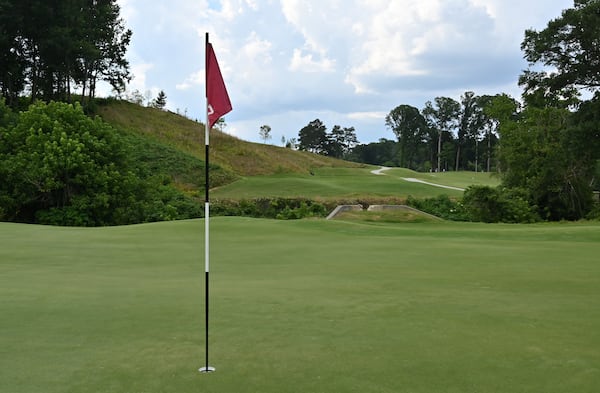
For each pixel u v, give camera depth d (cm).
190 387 455
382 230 2167
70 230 1984
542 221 4147
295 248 1552
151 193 3997
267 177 6262
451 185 6594
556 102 3884
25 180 3184
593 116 3481
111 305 779
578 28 3278
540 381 466
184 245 1602
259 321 684
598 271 1105
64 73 5750
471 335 615
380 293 870
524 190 4431
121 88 6894
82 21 5562
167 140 6500
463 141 13588
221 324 668
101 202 3284
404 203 4134
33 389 451
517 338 602
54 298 827
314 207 3941
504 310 744
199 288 920
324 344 581
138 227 2066
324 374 486
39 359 531
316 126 15612
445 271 1115
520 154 4619
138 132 6359
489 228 2445
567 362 517
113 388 453
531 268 1152
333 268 1168
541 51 3422
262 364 515
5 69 5256
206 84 582
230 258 1344
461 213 3950
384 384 460
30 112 3453
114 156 3647
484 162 13375
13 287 922
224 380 471
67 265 1215
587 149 3466
